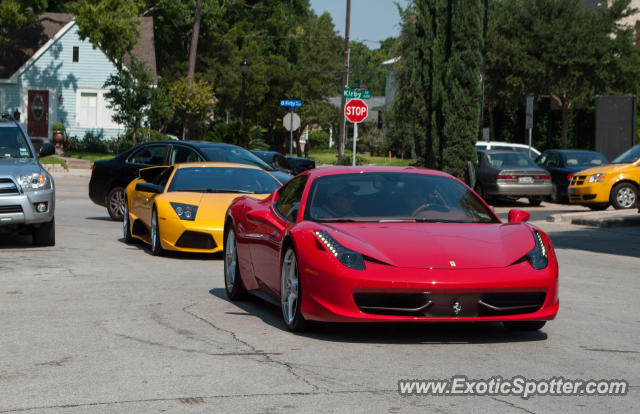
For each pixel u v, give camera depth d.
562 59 55.69
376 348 7.75
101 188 22.00
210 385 6.37
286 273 8.70
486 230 8.60
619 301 11.02
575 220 23.77
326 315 7.86
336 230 8.34
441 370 6.89
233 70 75.25
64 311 9.59
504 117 63.53
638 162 28.27
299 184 9.69
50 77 56.72
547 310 7.96
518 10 57.88
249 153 21.39
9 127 17.09
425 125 32.16
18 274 12.59
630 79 55.94
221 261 14.59
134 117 48.53
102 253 15.39
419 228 8.49
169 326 8.77
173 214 14.59
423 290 7.60
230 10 84.44
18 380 6.55
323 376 6.64
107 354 7.45
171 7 70.62
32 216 15.48
